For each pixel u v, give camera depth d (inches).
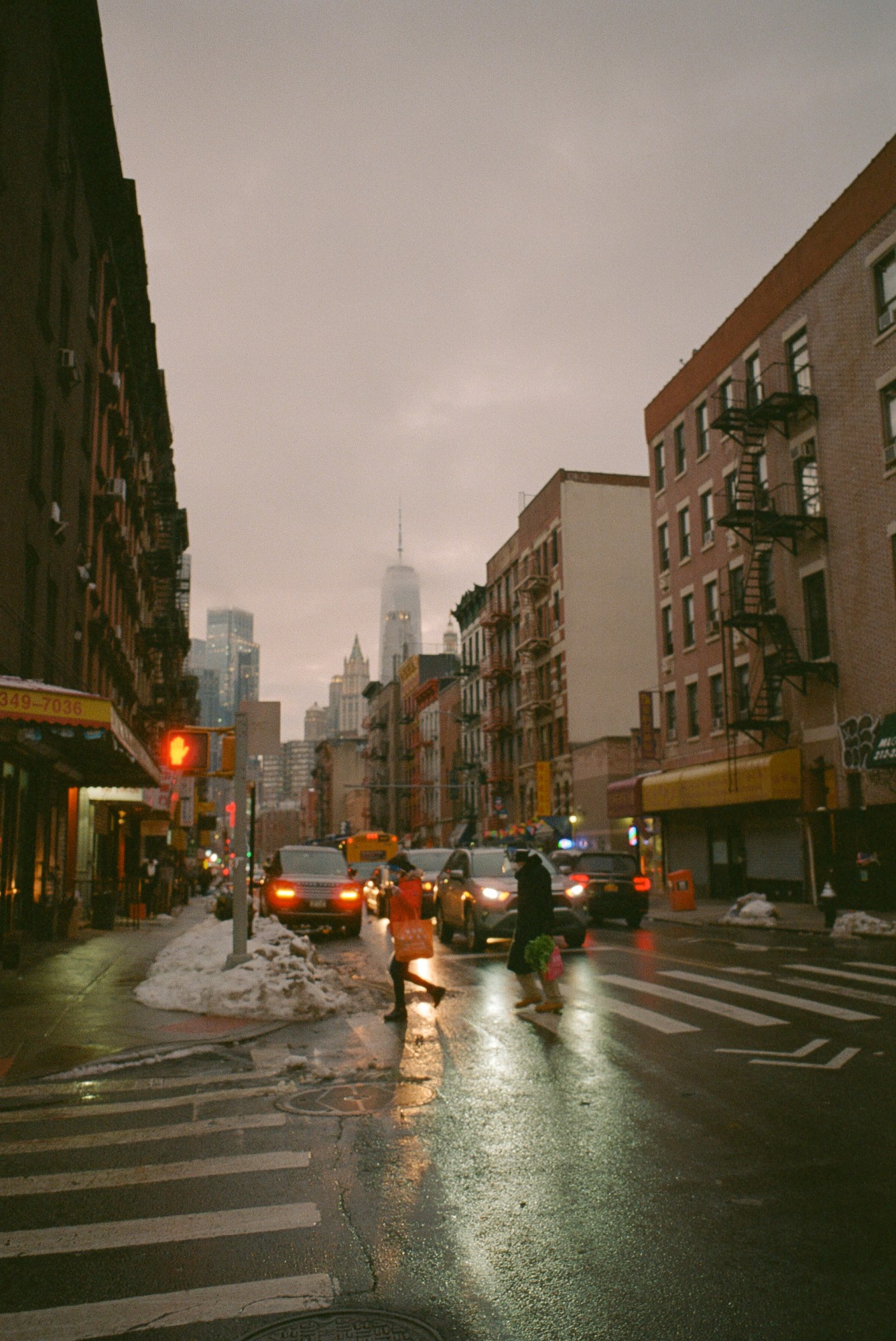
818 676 1030.4
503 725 2119.8
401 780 3545.8
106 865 1219.2
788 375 1110.4
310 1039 376.2
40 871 745.0
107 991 472.4
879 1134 234.4
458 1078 305.9
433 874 1005.8
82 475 902.4
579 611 1820.9
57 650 781.3
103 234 1016.9
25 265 667.4
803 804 1050.7
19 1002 438.0
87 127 883.4
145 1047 347.3
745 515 1078.4
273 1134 248.1
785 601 1104.8
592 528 1857.8
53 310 777.6
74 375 796.6
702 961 582.2
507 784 2159.2
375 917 1219.9
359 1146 236.4
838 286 1016.9
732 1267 163.0
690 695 1360.7
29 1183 210.7
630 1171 213.3
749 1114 254.4
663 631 1444.4
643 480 1902.1
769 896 1146.7
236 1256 171.0
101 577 1051.3
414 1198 199.8
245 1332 143.8
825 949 642.2
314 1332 143.5
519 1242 176.1
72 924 778.2
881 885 936.9
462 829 2438.5
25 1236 180.2
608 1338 140.9
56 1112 272.7
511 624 2177.7
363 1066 325.4
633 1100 272.8
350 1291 157.2
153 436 1667.1
